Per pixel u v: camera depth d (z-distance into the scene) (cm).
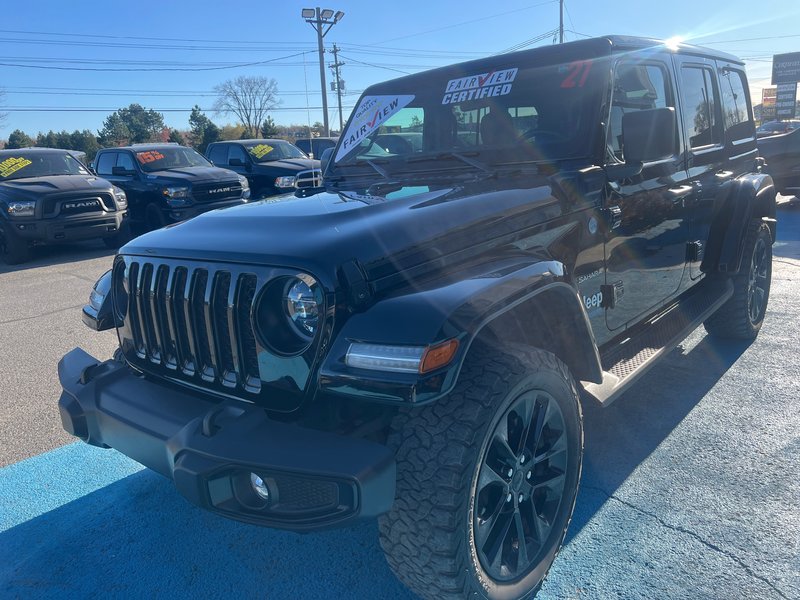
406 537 207
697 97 406
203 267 231
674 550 267
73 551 287
